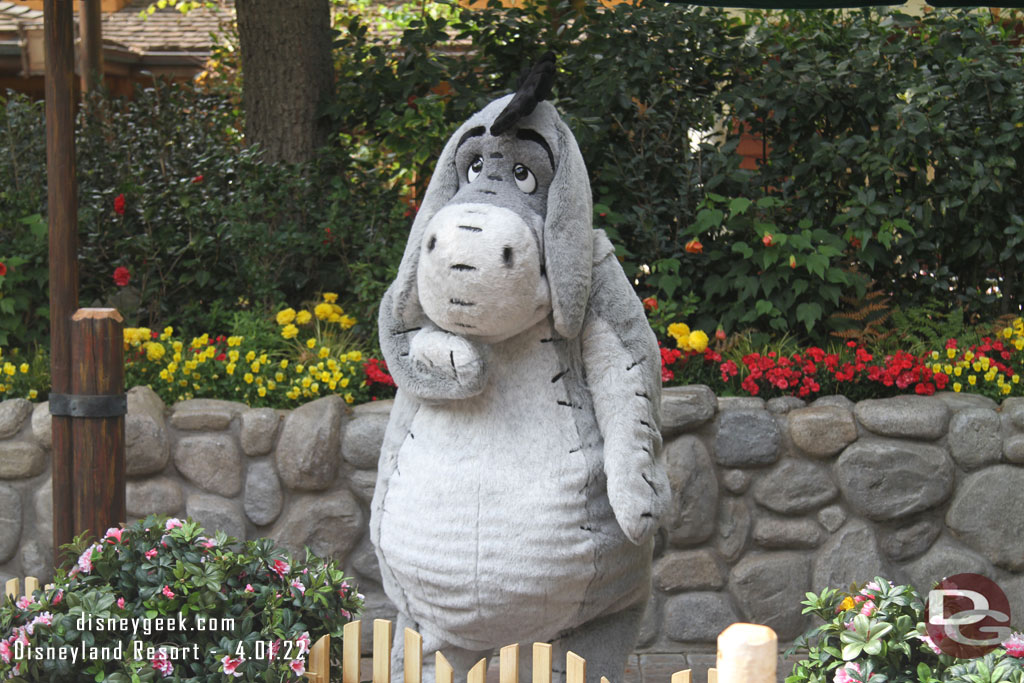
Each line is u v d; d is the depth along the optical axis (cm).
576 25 618
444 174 319
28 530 475
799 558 475
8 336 561
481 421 301
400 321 318
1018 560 468
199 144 651
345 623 299
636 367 305
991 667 242
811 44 618
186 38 1188
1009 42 655
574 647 311
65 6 384
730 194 606
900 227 570
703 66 626
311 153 651
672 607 475
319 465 465
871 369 496
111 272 594
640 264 587
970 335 545
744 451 472
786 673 452
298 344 531
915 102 571
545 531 291
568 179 304
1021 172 586
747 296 550
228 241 598
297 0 641
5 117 631
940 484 469
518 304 290
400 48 669
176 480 471
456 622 301
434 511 297
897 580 473
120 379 396
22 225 583
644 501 291
